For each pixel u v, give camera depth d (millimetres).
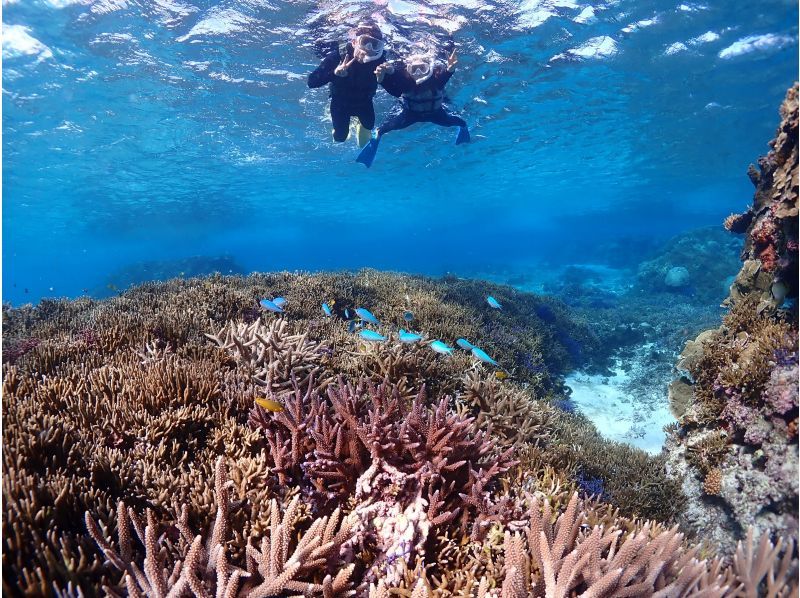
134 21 4094
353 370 2234
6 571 1046
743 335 1996
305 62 4875
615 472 2180
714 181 15352
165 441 1638
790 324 1872
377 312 3230
